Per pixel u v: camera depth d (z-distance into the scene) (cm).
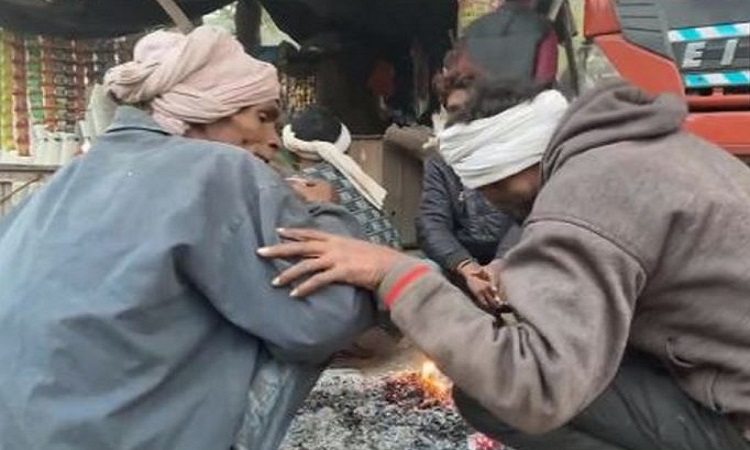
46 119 714
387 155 573
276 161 225
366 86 682
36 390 147
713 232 151
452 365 153
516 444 189
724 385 160
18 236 161
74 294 151
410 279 160
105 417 148
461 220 393
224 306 159
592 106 164
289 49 704
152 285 150
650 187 151
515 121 170
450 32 638
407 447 270
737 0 283
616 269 147
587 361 145
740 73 284
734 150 286
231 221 159
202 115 171
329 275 162
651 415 176
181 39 174
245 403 165
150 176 159
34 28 693
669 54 290
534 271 151
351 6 658
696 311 156
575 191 152
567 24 286
